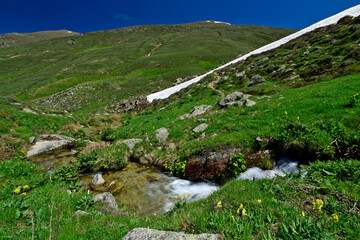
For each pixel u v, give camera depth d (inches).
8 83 3240.7
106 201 301.6
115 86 2674.7
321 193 165.0
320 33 1541.6
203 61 3937.0
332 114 389.4
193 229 145.2
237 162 382.0
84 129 1034.1
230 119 598.9
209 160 429.1
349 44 1050.7
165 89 2111.2
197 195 340.8
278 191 178.4
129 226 201.5
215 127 568.4
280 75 1146.7
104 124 1224.2
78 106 2042.3
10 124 708.7
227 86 1332.4
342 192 157.1
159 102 1610.5
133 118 1256.8
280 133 392.2
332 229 122.3
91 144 685.3
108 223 205.8
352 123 338.3
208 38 6318.9
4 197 253.4
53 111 1176.2
